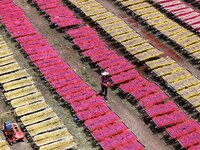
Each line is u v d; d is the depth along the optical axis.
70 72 80.12
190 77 78.31
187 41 88.31
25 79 78.00
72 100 73.62
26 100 73.44
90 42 88.44
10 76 78.69
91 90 76.06
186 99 73.62
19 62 84.69
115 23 94.12
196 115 72.38
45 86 78.69
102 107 72.38
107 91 77.62
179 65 82.44
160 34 92.56
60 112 73.00
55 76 79.00
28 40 88.88
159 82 79.50
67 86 76.75
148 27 95.62
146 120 71.50
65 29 94.94
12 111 72.94
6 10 98.69
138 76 79.06
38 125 68.38
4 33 93.69
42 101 73.38
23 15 97.44
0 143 65.00
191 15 97.12
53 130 68.06
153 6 103.56
